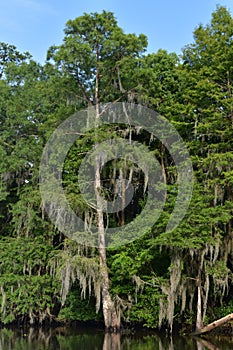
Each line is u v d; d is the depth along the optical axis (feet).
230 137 61.98
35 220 70.03
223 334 59.21
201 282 60.95
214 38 66.08
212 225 58.29
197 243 55.98
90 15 67.82
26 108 76.84
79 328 68.59
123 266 61.62
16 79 81.66
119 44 65.82
